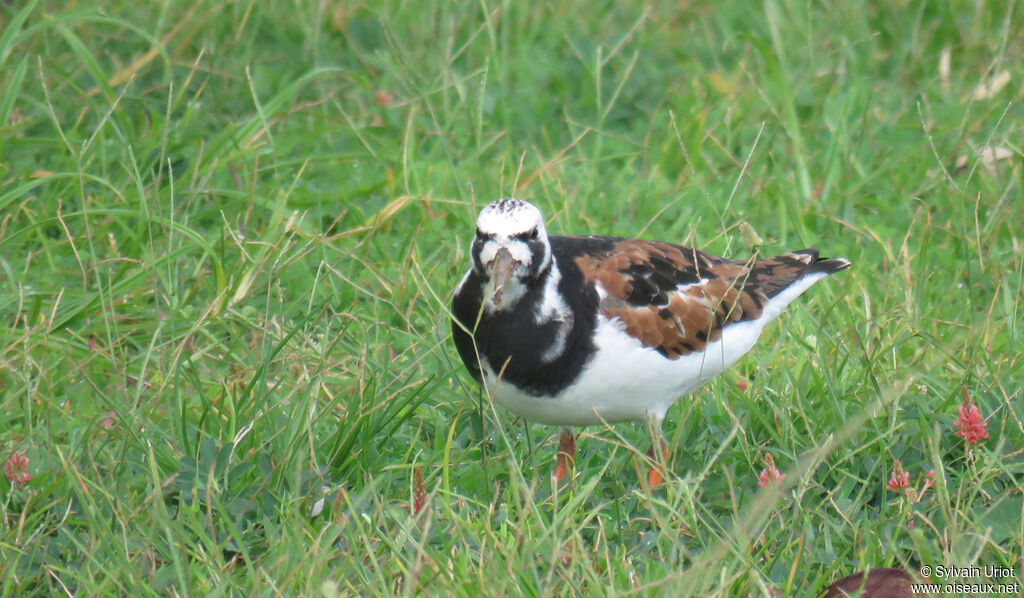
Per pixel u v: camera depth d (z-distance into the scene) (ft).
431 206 47.11
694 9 64.54
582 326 30.71
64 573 28.22
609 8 65.00
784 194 47.37
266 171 49.32
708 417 35.65
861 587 26.22
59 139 46.11
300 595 26.16
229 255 42.80
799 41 60.23
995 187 48.37
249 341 39.99
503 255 29.71
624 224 47.42
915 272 43.91
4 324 38.45
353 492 31.48
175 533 28.37
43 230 44.62
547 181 49.06
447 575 26.50
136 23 57.57
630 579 27.25
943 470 29.89
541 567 28.50
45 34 52.01
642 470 31.53
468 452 33.55
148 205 43.80
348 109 54.49
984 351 38.06
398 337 39.70
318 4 59.67
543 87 57.67
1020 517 29.76
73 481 28.78
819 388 35.68
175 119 52.47
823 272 37.09
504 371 31.07
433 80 55.42
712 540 29.30
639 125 55.31
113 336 38.47
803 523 30.09
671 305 32.04
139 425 32.58
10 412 34.68
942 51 58.59
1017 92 55.36
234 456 32.12
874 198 49.32
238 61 55.98
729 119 53.16
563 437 33.94
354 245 44.86
